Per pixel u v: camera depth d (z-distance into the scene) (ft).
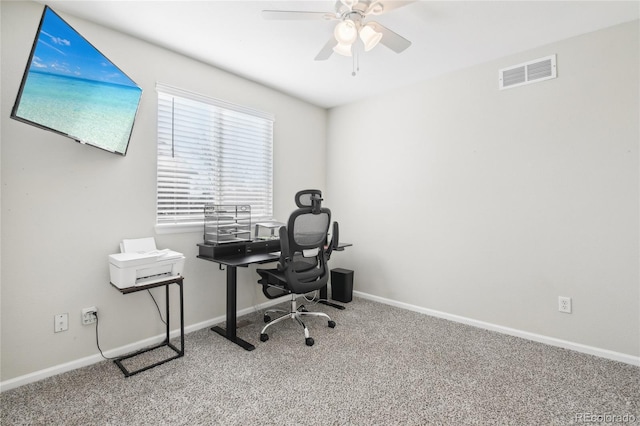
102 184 7.02
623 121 6.92
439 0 6.12
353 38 5.78
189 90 8.54
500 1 6.16
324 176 13.19
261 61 8.83
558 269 7.79
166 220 8.25
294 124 11.81
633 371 6.56
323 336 8.44
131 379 6.30
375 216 11.64
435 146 9.98
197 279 8.89
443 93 9.77
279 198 11.31
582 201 7.45
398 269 10.99
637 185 6.79
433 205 10.07
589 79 7.31
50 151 6.31
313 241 8.53
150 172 7.84
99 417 5.17
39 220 6.20
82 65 5.67
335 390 5.96
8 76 5.84
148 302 7.85
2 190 5.80
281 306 10.97
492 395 5.79
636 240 6.82
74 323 6.66
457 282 9.55
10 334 5.90
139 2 6.19
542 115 7.97
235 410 5.38
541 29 7.17
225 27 7.11
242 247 8.87
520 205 8.35
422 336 8.43
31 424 4.99
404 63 8.96
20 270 6.00
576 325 7.55
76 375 6.42
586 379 6.29
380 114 11.44
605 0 6.11
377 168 11.55
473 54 8.42
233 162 9.85
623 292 6.97
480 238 9.08
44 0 6.08
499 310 8.75
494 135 8.77
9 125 5.84
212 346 7.82
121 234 7.33
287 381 6.25
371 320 9.64
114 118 6.60
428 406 5.49
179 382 6.21
